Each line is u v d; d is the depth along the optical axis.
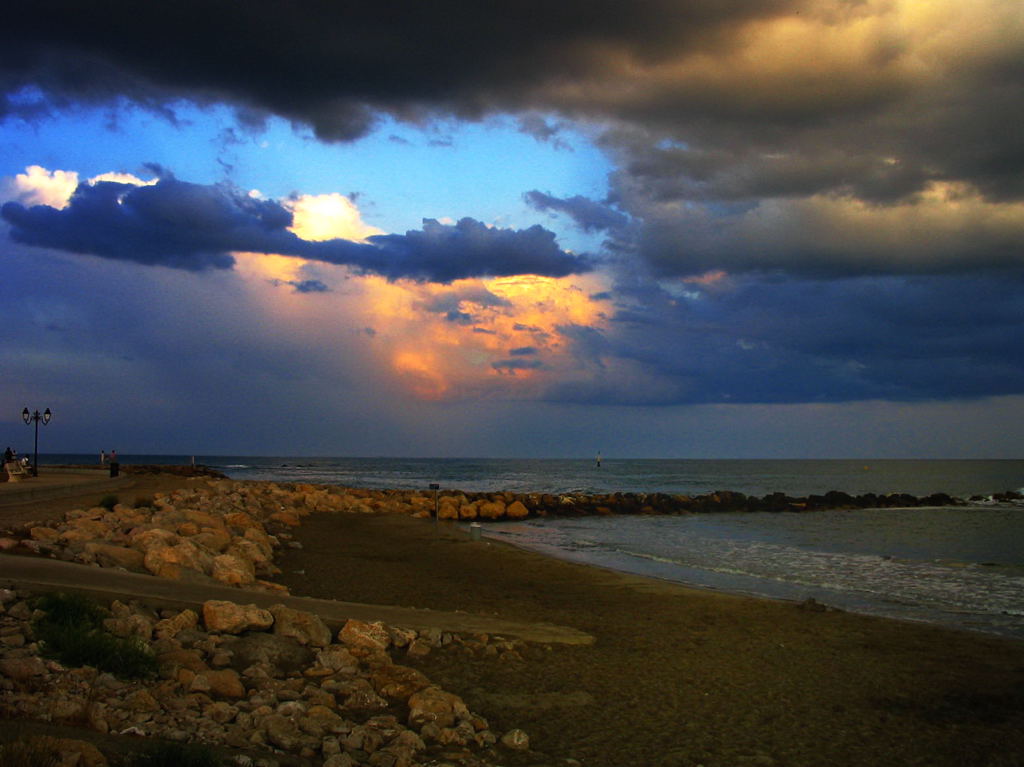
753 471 168.00
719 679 10.55
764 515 49.88
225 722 7.15
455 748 7.39
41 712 6.45
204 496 31.55
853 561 25.47
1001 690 10.55
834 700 9.87
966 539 33.53
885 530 38.09
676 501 53.91
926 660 12.07
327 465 192.50
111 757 5.67
